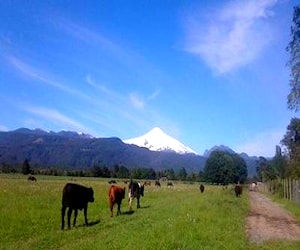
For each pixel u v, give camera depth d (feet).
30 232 61.98
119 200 90.27
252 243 61.72
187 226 64.39
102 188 189.37
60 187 185.06
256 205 150.41
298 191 148.97
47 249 50.11
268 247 58.49
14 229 63.31
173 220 70.85
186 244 50.83
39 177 388.98
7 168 535.19
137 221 76.59
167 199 146.51
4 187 164.76
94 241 52.54
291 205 145.07
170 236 53.21
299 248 58.23
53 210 89.25
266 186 336.70
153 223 70.95
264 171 422.41
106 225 71.36
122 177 557.33
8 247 50.67
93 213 90.53
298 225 89.45
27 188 164.55
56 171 522.88
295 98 91.71
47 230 64.80
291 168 183.11
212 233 61.36
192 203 109.60
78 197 70.49
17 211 83.35
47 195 129.29
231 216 93.50
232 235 64.28
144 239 51.03
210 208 97.35
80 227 69.15
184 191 222.89
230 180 538.88
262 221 93.91
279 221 96.22
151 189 231.50
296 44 89.56
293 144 204.23
